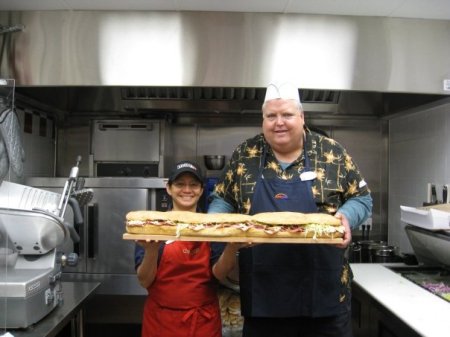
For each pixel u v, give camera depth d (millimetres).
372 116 2814
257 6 1741
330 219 1251
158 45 1799
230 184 1512
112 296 2227
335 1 1690
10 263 1452
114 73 1805
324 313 1344
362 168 2914
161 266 1374
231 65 1798
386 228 2885
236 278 1581
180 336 1350
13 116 1616
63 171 2859
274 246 1367
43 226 1359
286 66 1810
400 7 1738
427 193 2291
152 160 2703
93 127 2717
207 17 1795
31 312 1340
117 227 2209
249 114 2814
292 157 1425
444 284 1760
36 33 1818
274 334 1418
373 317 1699
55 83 1815
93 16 1807
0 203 1390
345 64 1820
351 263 2215
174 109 2492
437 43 1850
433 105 2166
